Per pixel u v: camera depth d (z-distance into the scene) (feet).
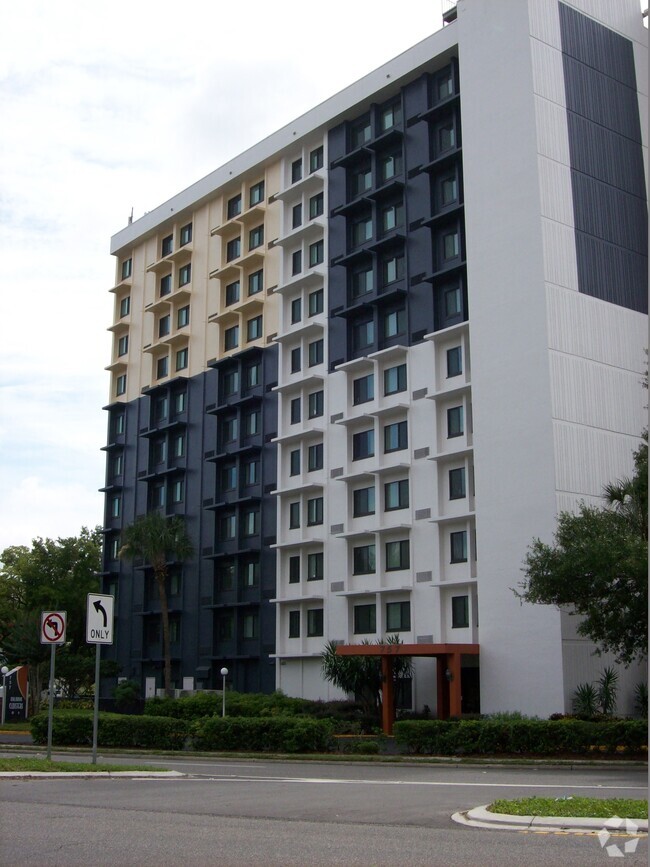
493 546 136.26
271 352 193.47
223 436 203.10
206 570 198.80
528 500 133.08
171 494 213.05
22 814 44.45
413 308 162.61
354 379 172.24
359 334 173.99
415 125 169.37
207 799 52.65
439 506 151.43
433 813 46.29
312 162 193.47
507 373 139.23
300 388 183.01
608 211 148.66
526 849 34.40
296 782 65.51
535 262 138.72
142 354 232.12
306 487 173.88
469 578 144.25
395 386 164.45
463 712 143.74
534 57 146.20
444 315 157.79
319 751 101.60
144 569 214.69
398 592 156.56
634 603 96.48
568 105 148.46
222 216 216.33
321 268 183.42
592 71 153.58
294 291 189.88
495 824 41.19
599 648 124.77
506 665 131.54
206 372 210.18
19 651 191.21
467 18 156.76
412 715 142.31
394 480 160.97
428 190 164.04
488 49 152.46
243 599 189.06
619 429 140.05
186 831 39.14
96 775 65.51
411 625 151.94
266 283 198.70
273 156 200.64
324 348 179.63
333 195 184.03
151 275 234.38
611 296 144.97
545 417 133.28
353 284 176.65
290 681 173.47
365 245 175.73
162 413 222.69
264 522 186.60
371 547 162.71
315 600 172.04
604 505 133.59
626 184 152.66
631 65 160.25
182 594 204.03
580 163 147.13
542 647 127.75
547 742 93.30
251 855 33.14
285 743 100.99
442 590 148.77
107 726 111.04
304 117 192.24
